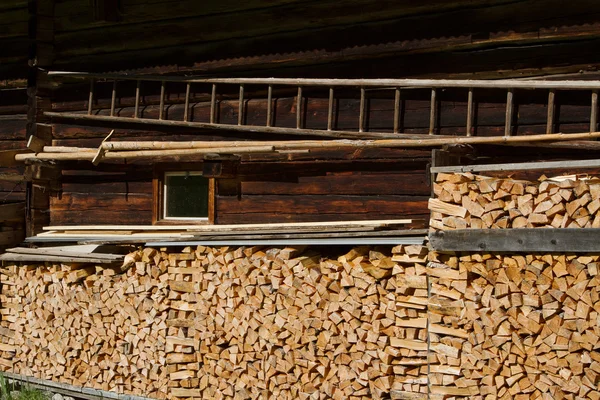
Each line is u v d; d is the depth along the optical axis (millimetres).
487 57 8375
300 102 9242
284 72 9586
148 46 10453
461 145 8047
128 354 9734
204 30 10016
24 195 11875
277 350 8664
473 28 8359
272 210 9594
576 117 7887
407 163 8781
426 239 7785
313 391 8461
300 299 8453
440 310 7629
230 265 8938
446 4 8477
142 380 9664
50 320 10461
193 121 10039
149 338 9555
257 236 8789
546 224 7062
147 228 10211
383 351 8023
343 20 9117
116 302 9781
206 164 9625
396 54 8828
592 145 7738
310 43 9336
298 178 9438
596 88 7543
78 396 10227
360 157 9055
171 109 10234
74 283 10172
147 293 9539
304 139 9344
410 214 8750
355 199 9070
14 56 11711
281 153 9312
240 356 8914
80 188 11000
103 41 10742
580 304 6902
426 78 8695
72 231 10805
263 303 8742
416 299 7828
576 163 6875
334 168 9219
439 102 8570
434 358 7676
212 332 9094
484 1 8273
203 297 9164
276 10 9508
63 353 10305
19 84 11711
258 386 8797
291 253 8539
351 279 8156
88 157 10344
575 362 6949
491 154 8344
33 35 11078
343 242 8219
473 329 7473
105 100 10758
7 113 11914
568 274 6957
